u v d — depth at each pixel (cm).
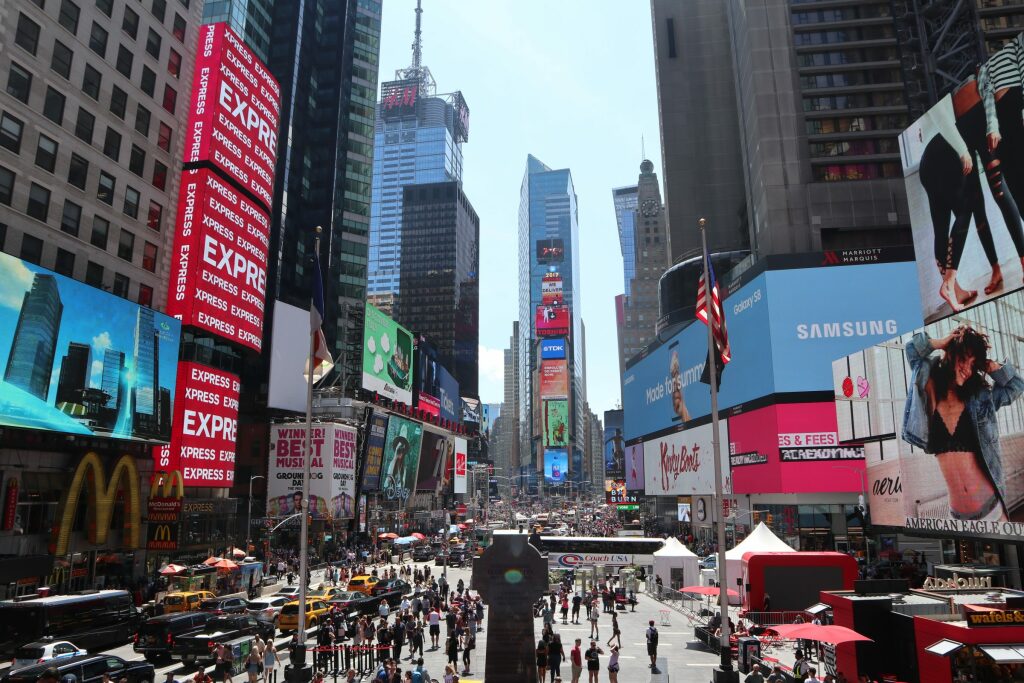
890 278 7094
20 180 4381
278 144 10950
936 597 2528
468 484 19412
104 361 4797
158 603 3872
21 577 3734
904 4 9506
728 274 9844
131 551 5194
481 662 2959
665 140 14125
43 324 4291
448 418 16212
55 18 4684
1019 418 3419
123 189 5297
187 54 6134
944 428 4091
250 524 8069
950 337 4047
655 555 5281
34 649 2483
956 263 4159
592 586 5269
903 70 9306
